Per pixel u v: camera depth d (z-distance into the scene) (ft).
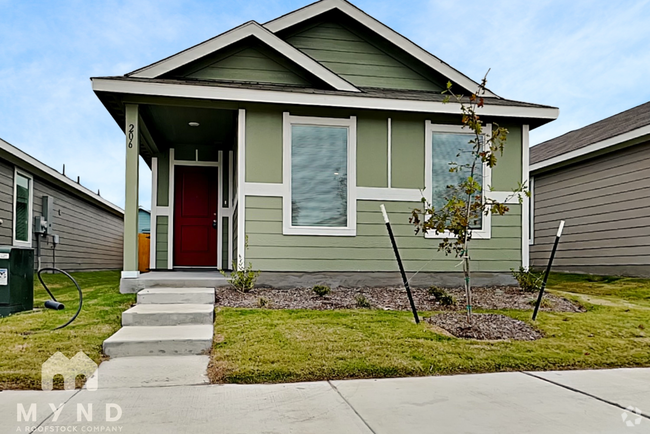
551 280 33.27
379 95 24.35
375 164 25.07
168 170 31.89
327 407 10.27
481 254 25.63
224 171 32.40
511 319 17.75
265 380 12.04
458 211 16.49
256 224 23.72
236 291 21.99
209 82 23.38
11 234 33.04
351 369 12.57
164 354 14.23
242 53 25.85
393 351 13.85
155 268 31.14
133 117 22.49
